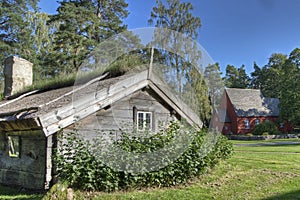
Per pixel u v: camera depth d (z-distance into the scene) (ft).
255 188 15.71
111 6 71.20
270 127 92.22
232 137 87.81
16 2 89.40
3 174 21.01
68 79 28.37
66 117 17.33
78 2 68.95
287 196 14.33
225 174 18.93
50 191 12.89
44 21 92.58
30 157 18.38
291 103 92.53
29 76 38.19
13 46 83.97
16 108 21.36
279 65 159.94
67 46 62.59
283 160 26.50
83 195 13.29
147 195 13.76
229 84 180.65
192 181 16.87
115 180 14.30
